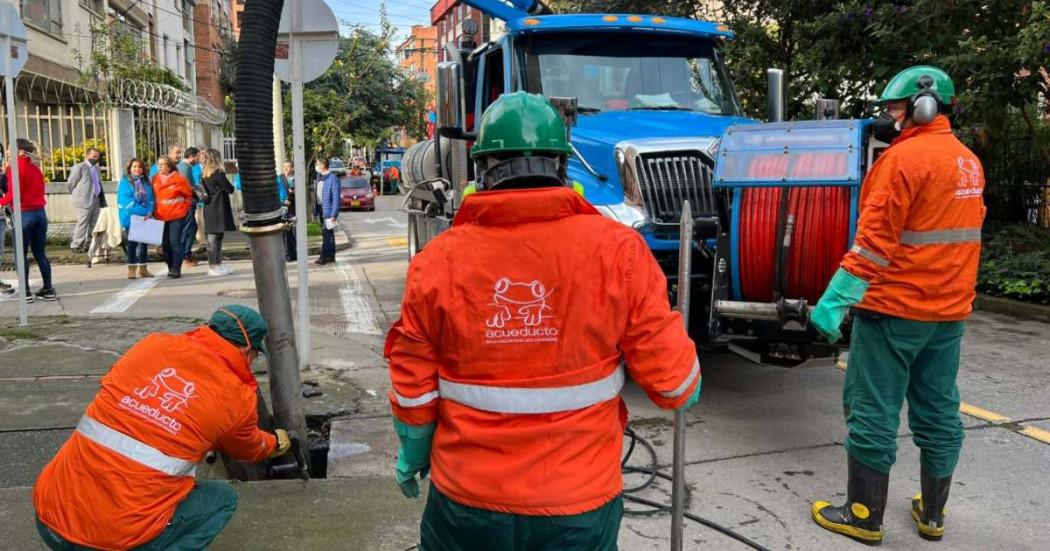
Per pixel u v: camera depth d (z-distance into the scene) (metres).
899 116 3.74
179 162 13.27
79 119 18.59
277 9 4.28
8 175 10.76
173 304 9.92
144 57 21.66
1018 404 5.88
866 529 3.85
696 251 5.27
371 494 4.14
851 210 4.37
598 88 6.72
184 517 3.07
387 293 11.23
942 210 3.54
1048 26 8.59
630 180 5.49
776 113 6.45
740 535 3.93
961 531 4.00
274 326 4.43
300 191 6.51
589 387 2.11
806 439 5.26
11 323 8.51
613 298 2.08
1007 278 9.82
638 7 13.55
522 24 6.63
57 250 15.34
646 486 4.45
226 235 18.95
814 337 4.74
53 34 19.06
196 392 3.00
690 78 6.95
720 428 5.47
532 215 2.09
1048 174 12.01
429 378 2.18
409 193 10.69
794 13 12.19
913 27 10.38
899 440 5.23
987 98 9.92
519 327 2.08
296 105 6.44
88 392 5.96
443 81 6.43
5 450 4.87
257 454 3.43
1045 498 4.35
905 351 3.68
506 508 2.08
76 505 2.88
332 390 6.07
